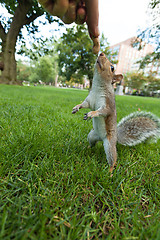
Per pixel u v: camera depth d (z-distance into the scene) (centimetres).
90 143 39
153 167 33
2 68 279
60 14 17
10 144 33
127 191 25
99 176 28
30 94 144
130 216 20
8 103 76
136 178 29
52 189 22
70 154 34
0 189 21
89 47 425
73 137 43
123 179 27
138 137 42
